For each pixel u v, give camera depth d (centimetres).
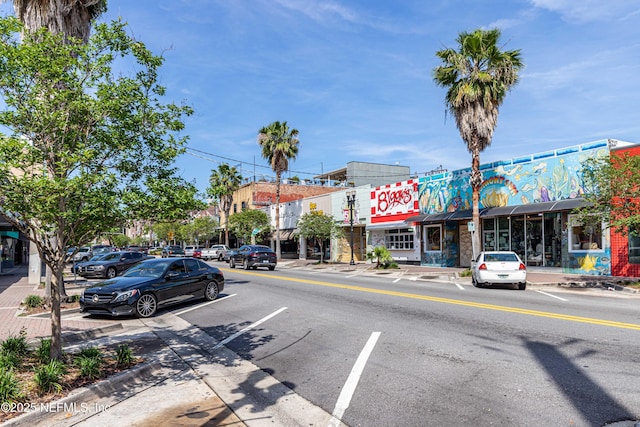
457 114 2062
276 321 998
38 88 534
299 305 1205
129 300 1096
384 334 816
